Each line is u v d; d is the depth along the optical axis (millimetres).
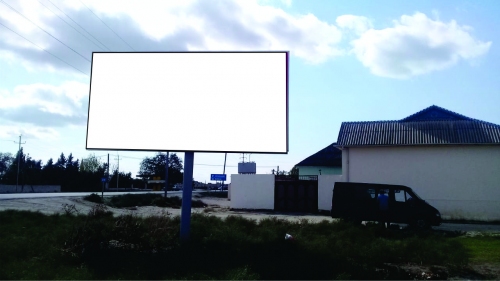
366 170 27484
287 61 12008
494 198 25031
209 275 8398
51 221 15500
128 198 36281
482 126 26453
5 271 8219
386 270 9141
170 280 8023
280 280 8164
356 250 10438
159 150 11844
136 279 8141
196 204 37531
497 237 14906
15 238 11336
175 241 11078
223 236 11094
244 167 40188
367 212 19203
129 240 10398
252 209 30078
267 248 10148
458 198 25578
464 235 15938
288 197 29719
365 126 29375
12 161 91438
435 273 9047
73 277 8125
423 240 12484
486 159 25438
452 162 25984
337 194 19891
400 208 18953
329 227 15094
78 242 9984
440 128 27156
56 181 75562
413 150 26781
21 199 30406
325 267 8812
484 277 8875
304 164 48531
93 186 76312
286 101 11852
